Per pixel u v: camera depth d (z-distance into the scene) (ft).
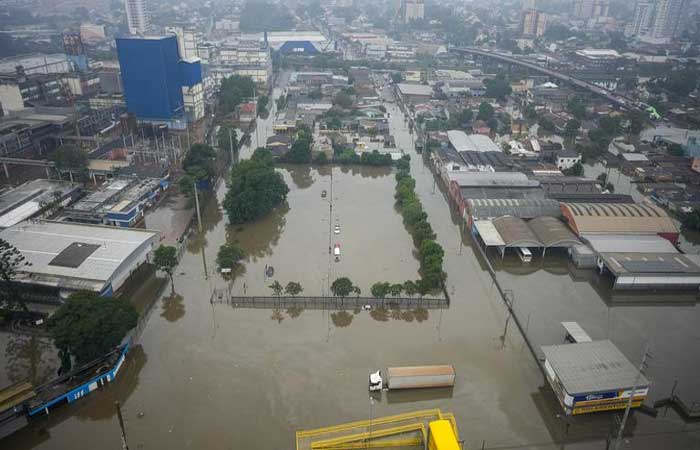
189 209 496.64
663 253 398.21
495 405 266.16
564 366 263.49
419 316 339.16
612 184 563.48
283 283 370.94
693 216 469.57
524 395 273.33
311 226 466.70
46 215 453.58
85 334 265.13
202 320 328.90
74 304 279.49
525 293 370.73
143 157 597.93
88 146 643.86
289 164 632.79
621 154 653.71
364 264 399.65
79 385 262.67
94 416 255.70
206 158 543.39
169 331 317.42
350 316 337.52
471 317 339.77
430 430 222.89
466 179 520.42
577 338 302.25
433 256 376.89
